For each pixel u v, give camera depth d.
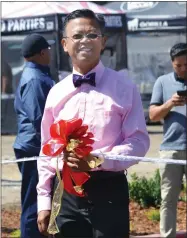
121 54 30.20
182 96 10.17
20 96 9.63
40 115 9.38
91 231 6.48
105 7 32.06
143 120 6.52
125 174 6.56
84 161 6.10
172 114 10.55
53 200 6.37
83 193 6.36
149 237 11.87
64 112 6.57
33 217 9.65
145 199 14.23
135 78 33.84
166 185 10.70
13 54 29.72
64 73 27.16
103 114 6.39
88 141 6.14
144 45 33.97
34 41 9.54
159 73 34.34
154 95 10.77
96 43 6.50
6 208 14.11
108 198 6.39
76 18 6.54
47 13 27.52
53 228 6.36
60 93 6.62
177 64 10.55
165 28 33.25
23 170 9.65
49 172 6.80
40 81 9.45
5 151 23.72
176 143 10.52
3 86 29.70
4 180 17.66
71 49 6.56
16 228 12.66
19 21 28.73
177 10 33.31
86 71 6.56
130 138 6.41
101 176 6.37
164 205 10.80
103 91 6.45
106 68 6.64
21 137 9.59
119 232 6.39
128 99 6.45
